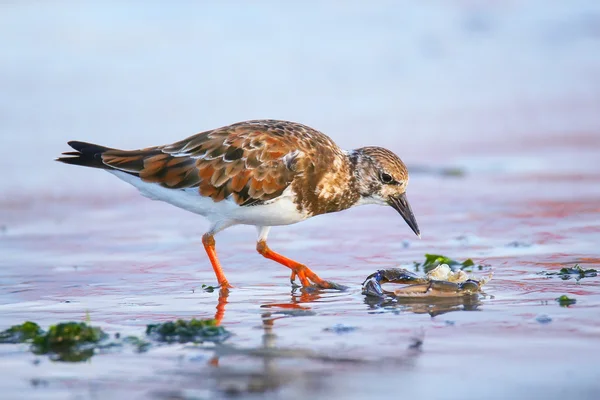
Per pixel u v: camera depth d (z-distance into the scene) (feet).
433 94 76.23
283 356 27.02
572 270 36.96
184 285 37.47
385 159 39.27
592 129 67.72
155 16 85.71
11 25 81.82
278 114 69.62
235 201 37.47
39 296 35.63
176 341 28.78
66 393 24.45
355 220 49.49
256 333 29.63
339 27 87.76
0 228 48.73
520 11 94.17
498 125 68.95
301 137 38.24
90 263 41.50
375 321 30.73
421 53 84.94
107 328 30.71
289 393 24.02
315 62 80.84
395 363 26.12
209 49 81.46
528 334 28.45
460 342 27.86
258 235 39.32
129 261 41.91
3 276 39.01
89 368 26.30
